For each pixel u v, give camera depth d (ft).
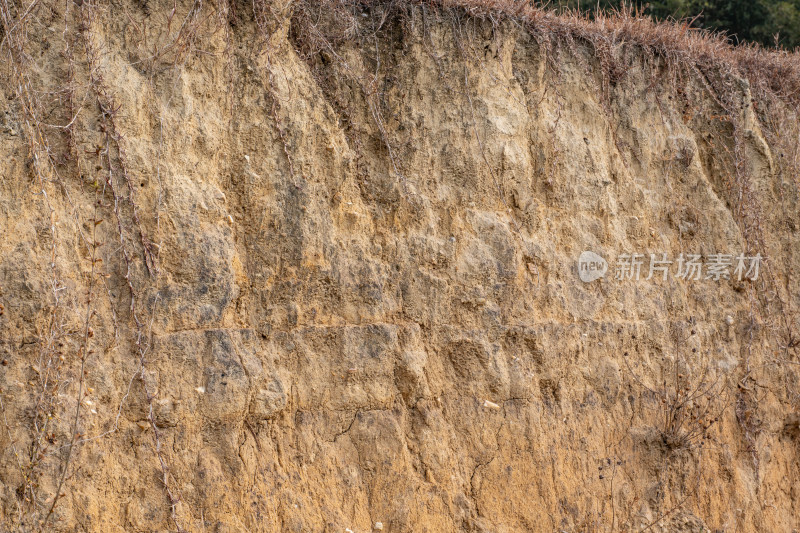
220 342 58.70
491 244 72.02
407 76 71.77
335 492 61.93
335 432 63.52
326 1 70.28
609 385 77.56
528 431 71.20
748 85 93.66
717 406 85.15
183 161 59.26
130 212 56.24
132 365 55.16
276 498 59.16
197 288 58.08
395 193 68.80
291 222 62.95
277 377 60.90
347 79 69.62
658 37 89.10
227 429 58.54
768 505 86.53
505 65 76.54
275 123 63.31
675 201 86.74
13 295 50.70
